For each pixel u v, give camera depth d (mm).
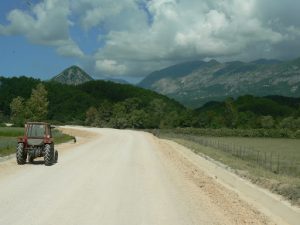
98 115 141875
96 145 45094
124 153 34250
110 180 17891
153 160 28828
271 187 19781
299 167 29953
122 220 10523
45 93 100250
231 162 31234
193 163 30094
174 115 125188
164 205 12812
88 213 11172
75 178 18141
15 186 15391
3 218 10273
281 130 100500
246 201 15875
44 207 11742
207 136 97188
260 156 39781
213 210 12617
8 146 34094
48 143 23594
